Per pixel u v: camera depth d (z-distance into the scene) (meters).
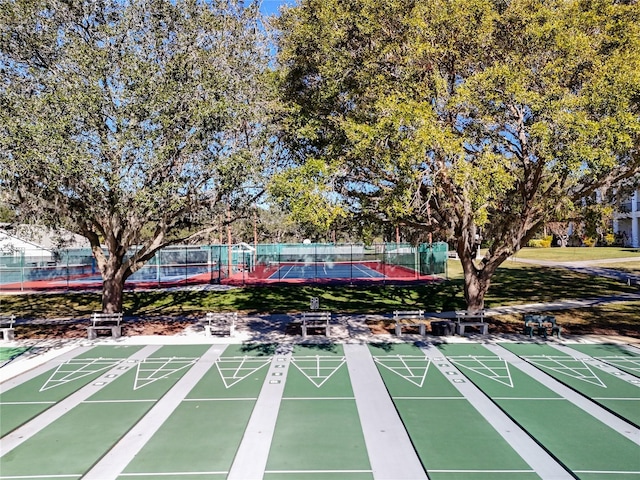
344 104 16.33
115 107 15.70
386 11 14.27
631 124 12.96
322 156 15.96
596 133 12.88
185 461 9.12
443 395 12.48
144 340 18.64
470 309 20.03
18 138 13.98
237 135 18.02
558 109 13.22
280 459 9.16
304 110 16.62
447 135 13.41
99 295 30.50
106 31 16.03
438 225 18.33
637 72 12.98
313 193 13.47
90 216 17.27
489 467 8.81
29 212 16.75
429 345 17.55
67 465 9.00
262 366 15.11
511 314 22.78
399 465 8.92
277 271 46.16
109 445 9.77
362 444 9.76
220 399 12.29
